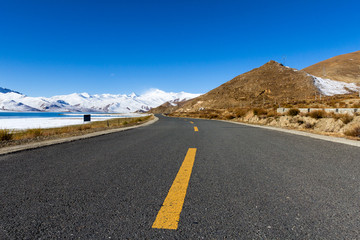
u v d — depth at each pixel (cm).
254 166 342
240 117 2767
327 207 191
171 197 215
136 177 284
